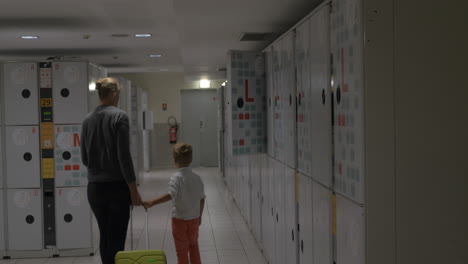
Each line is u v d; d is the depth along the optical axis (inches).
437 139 85.8
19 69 203.2
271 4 152.6
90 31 216.5
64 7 168.6
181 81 546.9
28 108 204.2
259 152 182.9
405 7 84.3
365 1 83.6
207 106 562.6
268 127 178.9
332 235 103.3
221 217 279.7
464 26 85.4
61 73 203.9
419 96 85.1
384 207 85.2
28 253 207.3
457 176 86.2
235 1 148.2
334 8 97.9
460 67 85.5
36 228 207.2
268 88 176.6
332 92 101.1
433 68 85.4
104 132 135.2
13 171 205.6
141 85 544.4
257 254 203.8
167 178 459.2
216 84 549.0
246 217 260.2
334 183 101.4
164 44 261.6
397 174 85.2
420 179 85.5
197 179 159.2
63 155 205.8
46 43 247.8
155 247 214.8
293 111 137.2
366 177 84.8
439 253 86.5
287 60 144.3
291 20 178.5
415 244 85.9
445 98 85.7
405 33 84.4
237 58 178.5
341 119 94.8
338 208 98.3
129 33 224.7
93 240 211.0
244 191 268.2
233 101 178.2
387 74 84.4
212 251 209.3
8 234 207.2
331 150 102.3
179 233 154.7
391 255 85.6
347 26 90.1
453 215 86.4
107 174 136.3
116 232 137.2
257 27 193.3
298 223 136.9
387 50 84.3
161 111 547.8
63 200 206.7
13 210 206.5
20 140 204.8
